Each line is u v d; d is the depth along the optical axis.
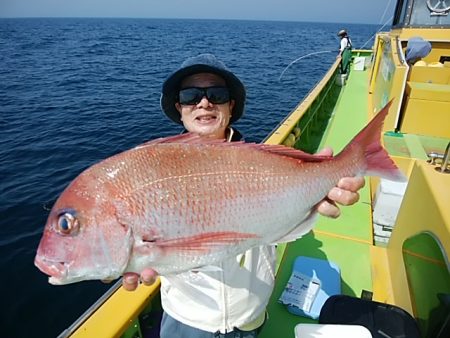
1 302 4.57
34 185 7.89
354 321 1.93
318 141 5.77
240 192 1.42
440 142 4.12
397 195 3.30
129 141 11.52
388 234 3.40
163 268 1.36
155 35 81.44
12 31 96.25
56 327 4.20
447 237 1.62
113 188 1.32
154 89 20.84
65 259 1.32
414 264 2.12
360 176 1.60
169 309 1.69
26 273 5.06
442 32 5.55
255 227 1.45
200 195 1.37
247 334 1.72
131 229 1.32
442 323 1.65
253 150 1.48
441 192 1.88
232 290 1.56
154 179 1.34
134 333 1.92
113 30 108.25
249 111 15.80
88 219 1.31
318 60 34.41
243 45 52.41
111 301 1.84
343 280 2.69
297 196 1.52
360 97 7.56
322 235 3.19
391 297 2.42
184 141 1.43
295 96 18.89
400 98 4.29
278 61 33.47
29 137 11.63
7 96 18.67
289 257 2.92
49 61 33.88
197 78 1.71
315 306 2.37
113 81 23.48
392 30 6.79
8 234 6.02
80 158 9.77
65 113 15.05
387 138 4.12
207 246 1.38
